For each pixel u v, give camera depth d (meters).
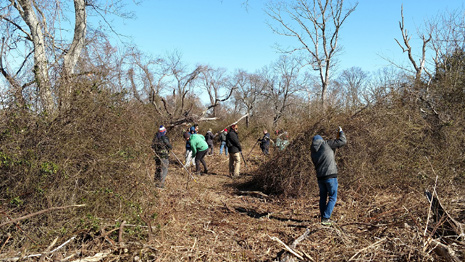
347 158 7.66
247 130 21.23
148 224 4.70
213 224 5.70
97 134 5.23
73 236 4.26
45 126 4.83
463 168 7.17
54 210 4.40
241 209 6.84
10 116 4.68
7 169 4.46
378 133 7.84
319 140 5.79
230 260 4.20
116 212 5.02
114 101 5.68
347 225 5.29
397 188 7.06
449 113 8.88
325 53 18.97
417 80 9.63
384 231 4.62
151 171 6.43
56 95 5.19
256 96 38.47
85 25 8.11
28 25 7.17
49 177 4.63
